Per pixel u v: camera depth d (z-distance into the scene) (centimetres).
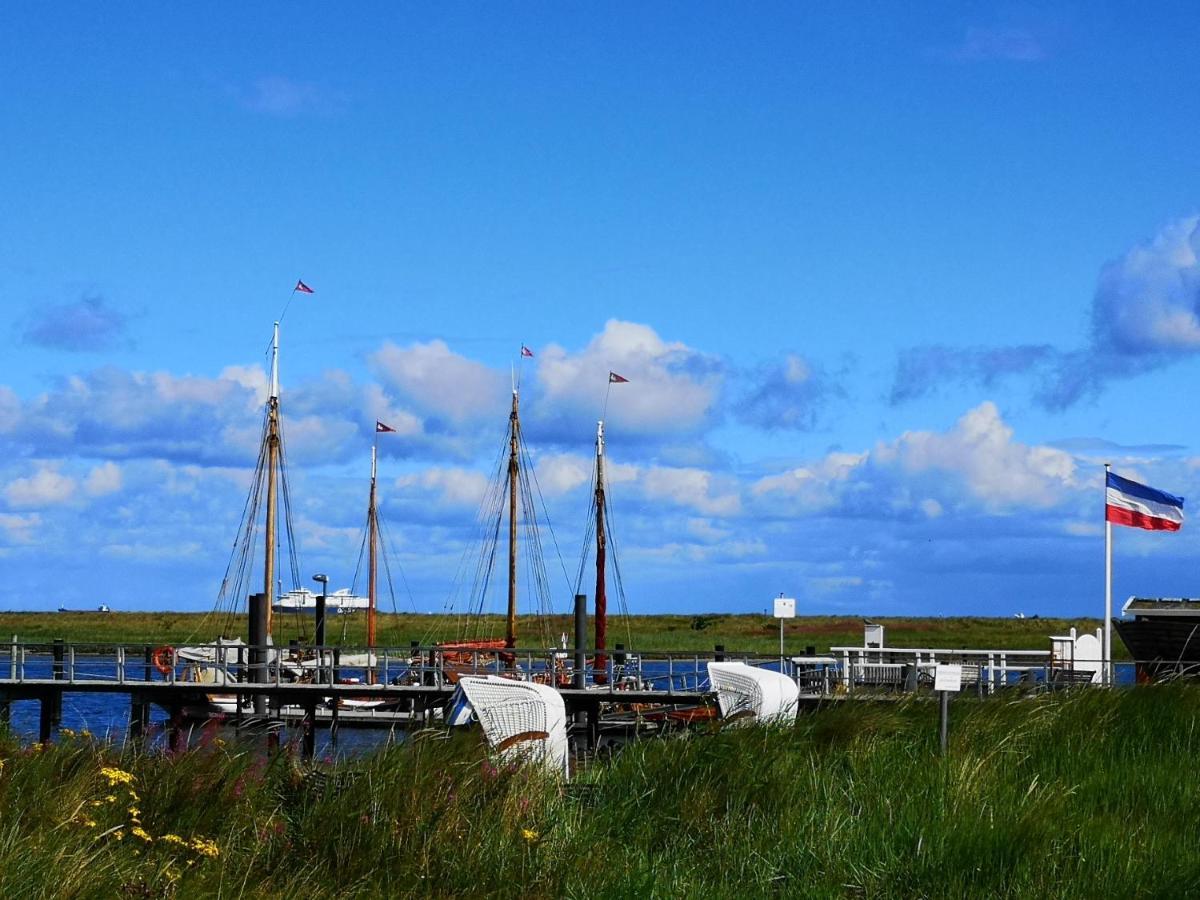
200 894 1080
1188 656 3562
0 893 965
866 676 3575
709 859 1348
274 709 3900
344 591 8819
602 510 5747
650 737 1867
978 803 1447
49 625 11244
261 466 5412
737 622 11319
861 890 1284
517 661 4253
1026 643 8894
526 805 1355
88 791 1251
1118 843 1359
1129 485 3566
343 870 1216
